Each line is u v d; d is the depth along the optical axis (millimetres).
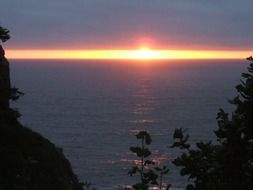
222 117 5195
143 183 6895
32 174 21234
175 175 65312
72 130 124875
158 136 110125
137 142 107688
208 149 5348
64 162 25969
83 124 135125
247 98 4992
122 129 125688
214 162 5129
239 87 5047
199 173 5277
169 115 151000
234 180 4965
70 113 158375
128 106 179625
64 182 23109
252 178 4910
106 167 83375
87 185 14711
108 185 71500
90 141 109250
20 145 23641
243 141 4922
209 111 158875
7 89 26297
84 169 83000
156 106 177875
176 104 184000
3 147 22484
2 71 26844
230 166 4969
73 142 108438
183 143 5625
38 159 23219
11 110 26938
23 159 22031
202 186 5258
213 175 5074
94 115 154375
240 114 5008
